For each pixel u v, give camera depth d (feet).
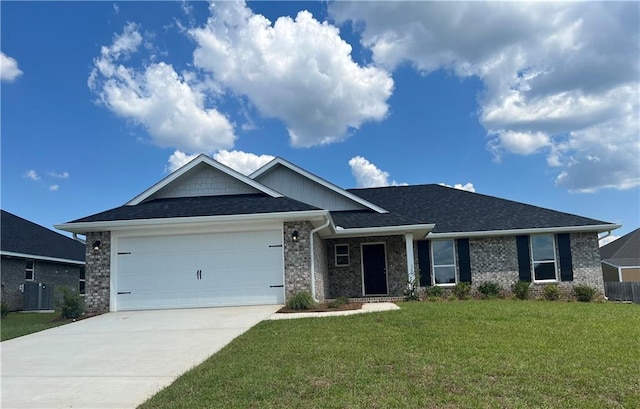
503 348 25.32
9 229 78.23
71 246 92.48
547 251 64.69
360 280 65.62
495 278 64.64
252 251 47.65
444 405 17.08
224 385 20.48
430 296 59.31
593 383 19.30
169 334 34.12
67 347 31.48
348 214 63.98
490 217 67.87
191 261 47.75
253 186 54.08
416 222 59.21
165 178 54.19
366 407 17.08
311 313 40.47
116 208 52.03
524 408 16.66
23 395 21.20
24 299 72.13
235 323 36.94
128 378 23.34
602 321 33.88
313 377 20.75
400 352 24.71
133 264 47.88
